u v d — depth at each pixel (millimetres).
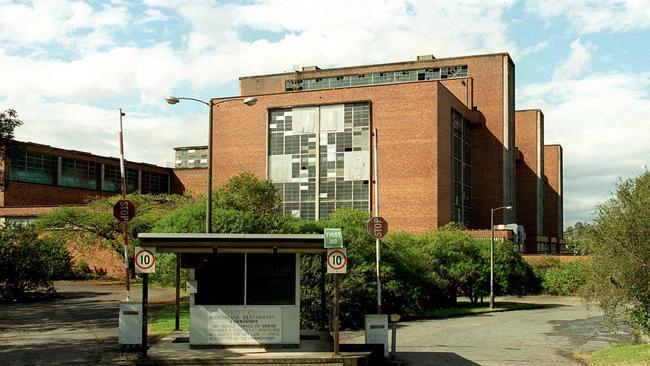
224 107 83875
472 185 86812
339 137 77500
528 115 105875
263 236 17219
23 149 38906
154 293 44594
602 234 21828
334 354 17312
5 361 17484
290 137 80062
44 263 40688
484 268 55281
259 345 18375
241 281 18469
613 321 23188
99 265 64000
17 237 40281
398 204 73438
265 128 81188
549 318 43688
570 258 79750
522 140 106062
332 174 77375
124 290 47344
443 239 54562
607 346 26266
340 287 31547
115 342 21219
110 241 56938
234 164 82562
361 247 36188
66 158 76000
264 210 60438
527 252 102250
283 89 98125
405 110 74312
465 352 23078
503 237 72812
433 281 48125
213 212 36812
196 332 18375
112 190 83250
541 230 106812
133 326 18703
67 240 59688
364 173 75688
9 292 38844
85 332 24141
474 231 73938
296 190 79062
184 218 36031
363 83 93562
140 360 16688
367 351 18359
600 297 22172
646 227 20859
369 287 33469
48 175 73438
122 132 34656
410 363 19594
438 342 26484
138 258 17188
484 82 87375
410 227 72500
